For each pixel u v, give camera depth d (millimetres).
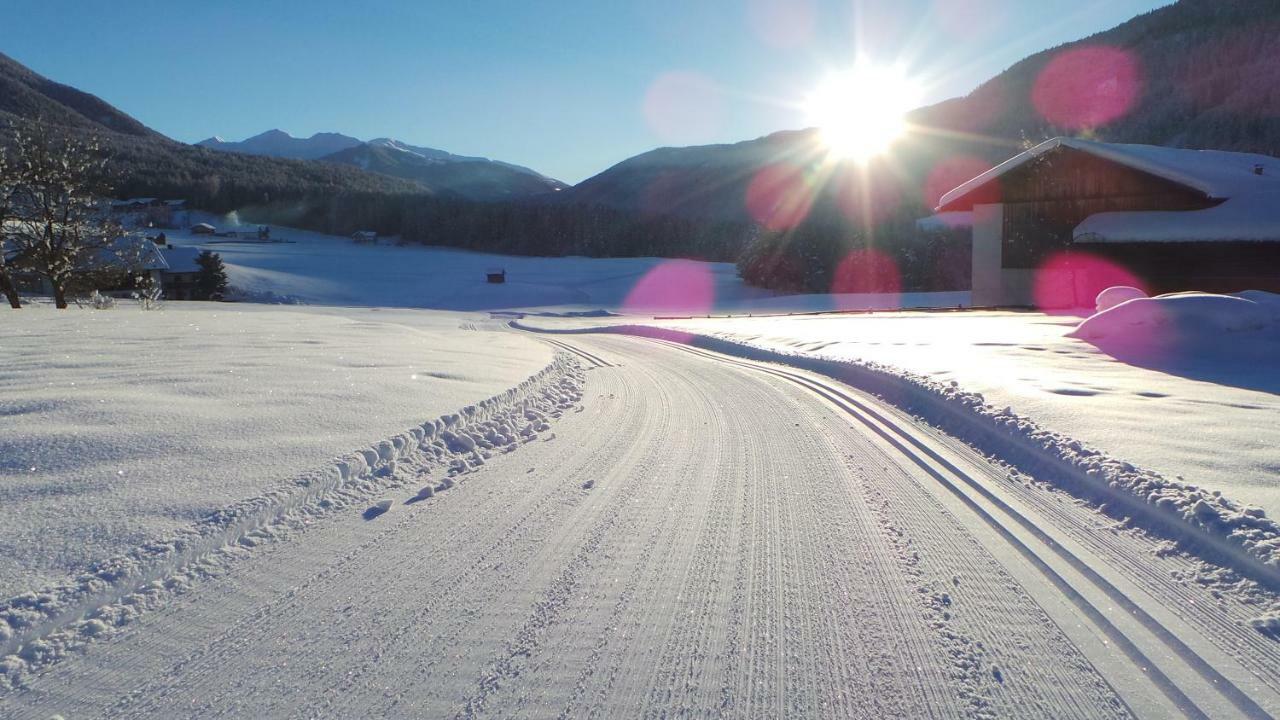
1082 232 28469
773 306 58250
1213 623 3406
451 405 7934
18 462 5137
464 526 4809
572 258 109812
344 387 8344
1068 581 3889
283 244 120562
